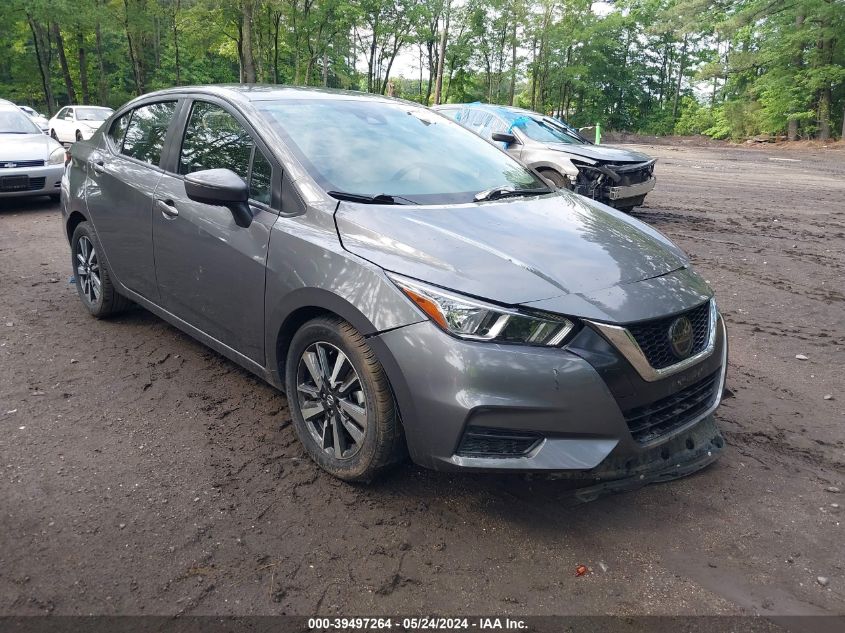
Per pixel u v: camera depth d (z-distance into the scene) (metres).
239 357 3.61
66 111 24.16
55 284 6.11
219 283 3.55
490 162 4.07
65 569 2.46
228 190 3.16
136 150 4.49
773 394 4.28
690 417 2.97
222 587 2.40
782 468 3.36
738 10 35.69
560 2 44.59
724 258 7.95
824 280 7.03
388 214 3.05
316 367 3.09
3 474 3.05
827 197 13.51
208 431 3.53
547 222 3.30
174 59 48.09
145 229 4.13
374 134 3.78
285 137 3.45
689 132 52.31
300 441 3.41
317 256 2.98
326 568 2.52
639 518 2.90
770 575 2.56
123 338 4.79
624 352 2.61
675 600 2.41
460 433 2.54
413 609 2.33
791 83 35.81
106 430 3.50
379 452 2.83
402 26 35.94
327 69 40.19
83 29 36.22
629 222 3.70
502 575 2.51
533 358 2.51
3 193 9.55
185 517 2.79
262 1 28.28
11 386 3.97
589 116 59.00
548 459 2.54
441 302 2.59
